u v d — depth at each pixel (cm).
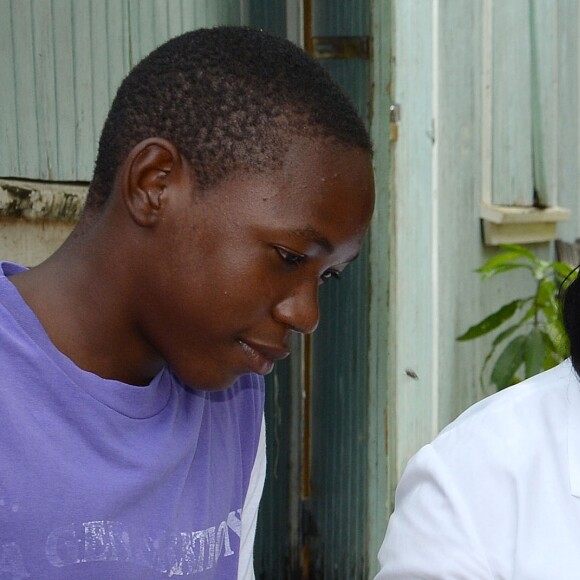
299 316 150
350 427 419
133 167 149
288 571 436
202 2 362
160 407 166
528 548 175
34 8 299
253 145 146
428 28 407
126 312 154
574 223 643
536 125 585
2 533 141
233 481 191
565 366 197
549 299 470
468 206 530
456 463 186
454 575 175
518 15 560
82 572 147
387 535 192
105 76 324
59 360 150
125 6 330
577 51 630
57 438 148
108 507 150
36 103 301
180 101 150
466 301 534
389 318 404
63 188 306
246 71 150
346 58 399
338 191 148
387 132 395
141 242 150
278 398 425
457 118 515
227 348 152
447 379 523
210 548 175
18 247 294
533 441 183
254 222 145
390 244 402
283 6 396
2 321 149
